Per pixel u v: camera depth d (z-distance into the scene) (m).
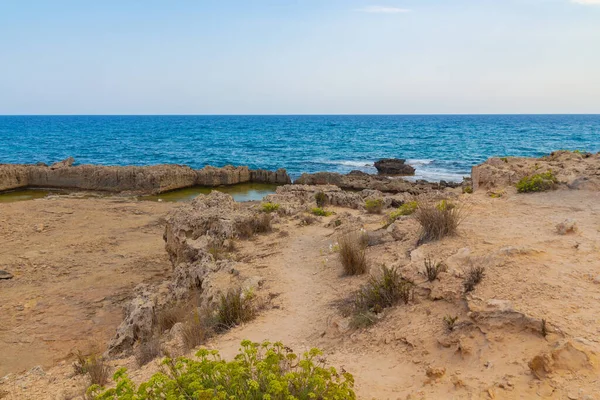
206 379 4.16
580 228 8.54
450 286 6.60
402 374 5.30
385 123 182.75
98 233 21.95
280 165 55.44
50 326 12.43
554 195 11.78
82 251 19.06
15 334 11.97
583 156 16.83
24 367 10.30
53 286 15.35
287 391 3.81
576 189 11.93
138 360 7.88
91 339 11.64
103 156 64.81
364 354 6.03
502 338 5.16
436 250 8.26
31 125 183.25
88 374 7.50
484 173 14.84
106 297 14.41
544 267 6.53
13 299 14.28
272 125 171.50
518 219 9.63
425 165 53.66
